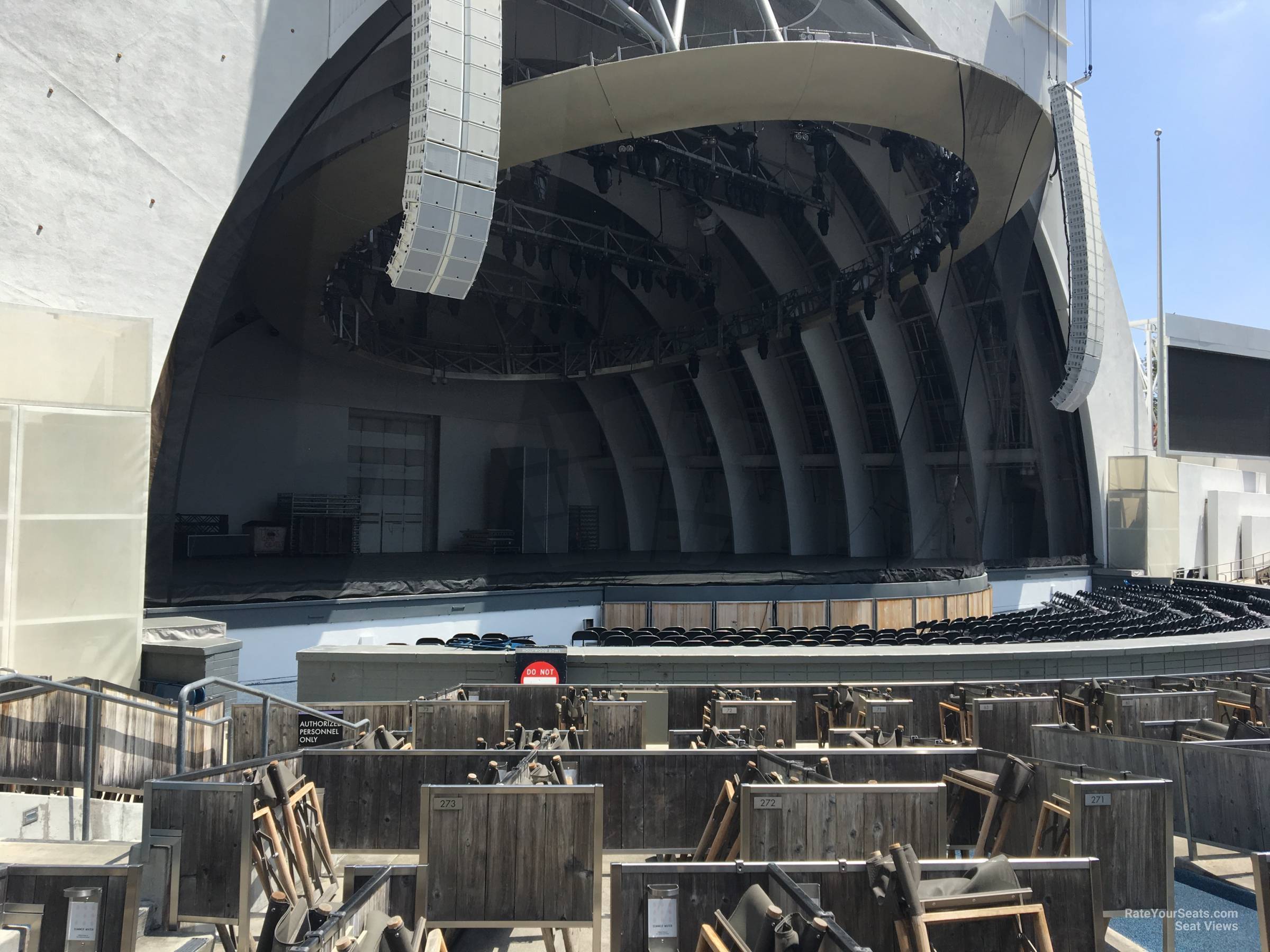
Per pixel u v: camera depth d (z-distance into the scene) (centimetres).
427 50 1270
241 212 1531
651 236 2969
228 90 1467
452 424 2720
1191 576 4131
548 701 965
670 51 1869
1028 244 3108
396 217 2391
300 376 2664
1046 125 2566
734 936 358
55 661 1093
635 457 3052
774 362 3453
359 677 1177
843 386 3541
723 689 973
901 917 372
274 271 2156
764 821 512
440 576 2072
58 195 1298
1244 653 1442
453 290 1352
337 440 2688
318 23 1570
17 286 1259
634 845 627
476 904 488
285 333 2550
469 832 489
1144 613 2281
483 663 1162
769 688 978
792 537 3619
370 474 2695
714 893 387
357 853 650
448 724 840
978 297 3150
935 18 2488
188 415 1588
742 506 3394
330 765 643
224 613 1683
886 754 623
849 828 516
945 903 375
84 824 677
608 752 628
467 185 1299
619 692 965
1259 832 642
